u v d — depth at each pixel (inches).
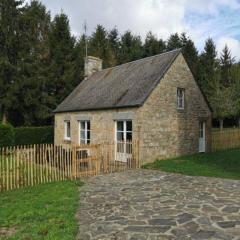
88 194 448.1
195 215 325.1
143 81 846.5
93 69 1242.0
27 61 1398.9
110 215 338.6
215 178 563.5
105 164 666.2
